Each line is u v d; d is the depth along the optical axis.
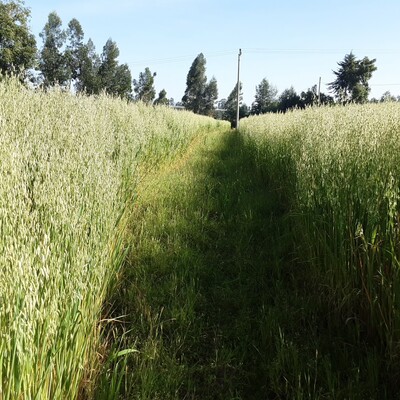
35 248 1.84
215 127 35.38
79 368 1.80
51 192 2.39
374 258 2.52
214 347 2.54
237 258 3.80
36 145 3.35
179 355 2.45
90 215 2.77
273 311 2.75
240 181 7.28
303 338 2.54
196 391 2.15
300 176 4.03
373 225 2.55
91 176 3.24
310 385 2.11
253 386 2.19
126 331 2.61
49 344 1.59
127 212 4.43
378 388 2.06
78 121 4.83
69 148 3.61
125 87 73.62
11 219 1.93
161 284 3.23
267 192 6.56
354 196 2.85
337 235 2.88
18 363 1.36
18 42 32.41
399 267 2.17
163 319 2.76
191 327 2.69
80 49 70.50
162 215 4.78
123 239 3.73
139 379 2.13
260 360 2.36
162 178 7.04
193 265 3.60
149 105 12.77
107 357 2.26
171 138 10.06
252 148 11.15
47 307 1.62
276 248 3.94
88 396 1.88
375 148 3.04
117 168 4.49
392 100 6.88
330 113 6.09
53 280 1.79
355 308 2.64
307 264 3.38
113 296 3.01
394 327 2.18
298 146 5.54
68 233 2.23
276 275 3.54
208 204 5.64
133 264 3.60
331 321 2.75
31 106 5.02
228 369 2.34
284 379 2.16
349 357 2.33
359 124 3.83
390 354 2.12
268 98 87.62
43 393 1.48
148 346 2.38
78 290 1.93
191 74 101.25
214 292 3.15
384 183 2.61
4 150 2.66
